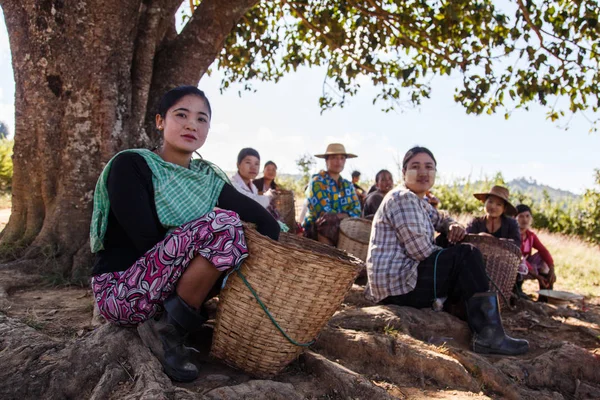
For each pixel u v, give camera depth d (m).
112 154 4.34
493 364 3.10
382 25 6.47
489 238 4.28
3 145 16.45
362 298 4.12
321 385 2.52
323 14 6.77
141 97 4.64
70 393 2.15
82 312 3.23
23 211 4.56
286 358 2.47
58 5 4.24
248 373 2.48
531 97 6.63
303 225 6.21
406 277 3.71
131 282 2.31
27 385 2.12
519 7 6.03
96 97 4.30
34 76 4.35
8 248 4.32
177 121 2.54
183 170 2.50
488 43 6.86
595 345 3.79
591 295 6.02
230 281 2.39
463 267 3.54
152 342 2.36
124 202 2.31
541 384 3.04
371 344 2.96
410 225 3.70
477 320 3.42
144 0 4.71
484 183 16.20
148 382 2.07
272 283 2.31
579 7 6.00
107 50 4.32
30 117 4.42
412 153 3.95
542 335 3.89
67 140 4.32
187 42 5.07
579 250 10.95
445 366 2.84
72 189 4.29
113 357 2.29
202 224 2.27
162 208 2.42
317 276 2.30
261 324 2.37
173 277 2.26
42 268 4.07
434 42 6.57
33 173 4.48
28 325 2.79
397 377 2.85
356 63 7.20
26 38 4.37
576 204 15.70
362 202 8.22
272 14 8.23
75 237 4.25
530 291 6.06
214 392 2.17
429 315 3.61
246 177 5.68
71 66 4.30
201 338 2.87
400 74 6.36
